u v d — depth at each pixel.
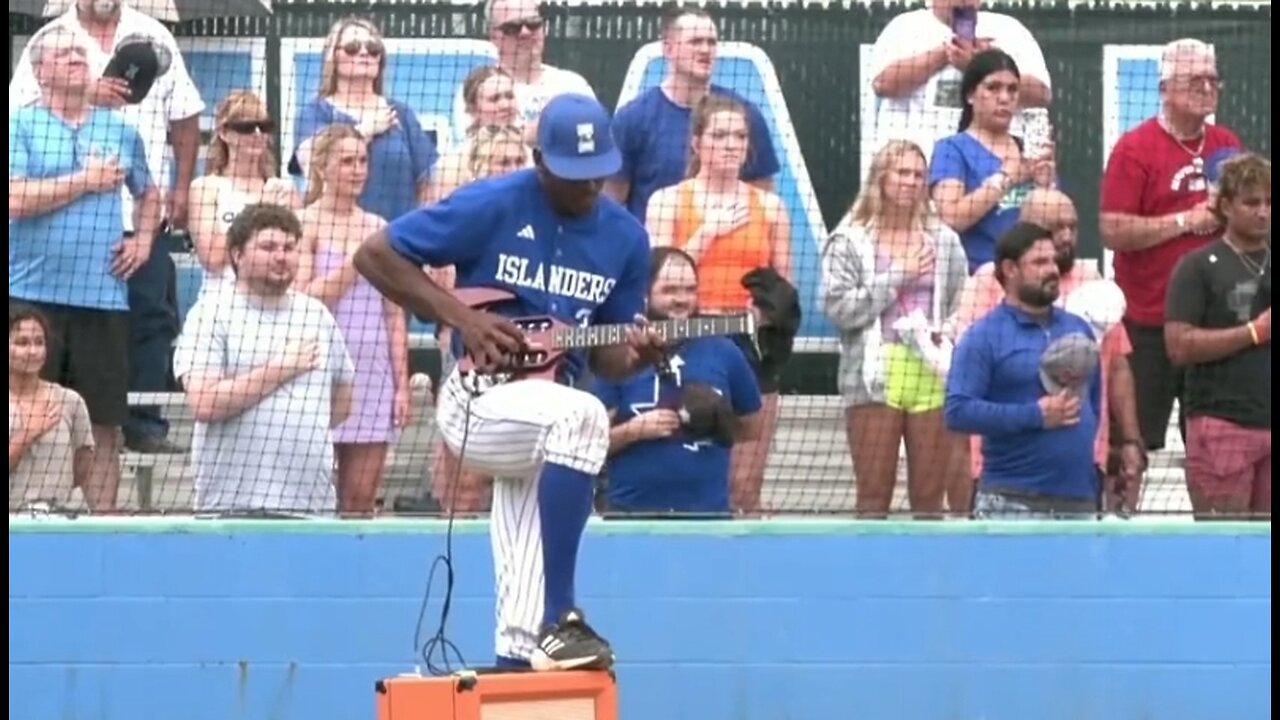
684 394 31.36
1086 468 32.06
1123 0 34.00
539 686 22.38
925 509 32.44
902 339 32.34
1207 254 32.38
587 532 31.61
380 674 31.77
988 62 32.84
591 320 24.70
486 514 32.19
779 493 32.44
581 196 24.05
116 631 31.56
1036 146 33.28
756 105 32.78
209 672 31.64
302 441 31.67
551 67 32.94
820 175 32.88
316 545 31.69
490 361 23.69
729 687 31.81
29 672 31.45
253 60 32.66
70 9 32.22
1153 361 32.75
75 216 31.64
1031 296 31.50
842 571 31.92
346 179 31.98
